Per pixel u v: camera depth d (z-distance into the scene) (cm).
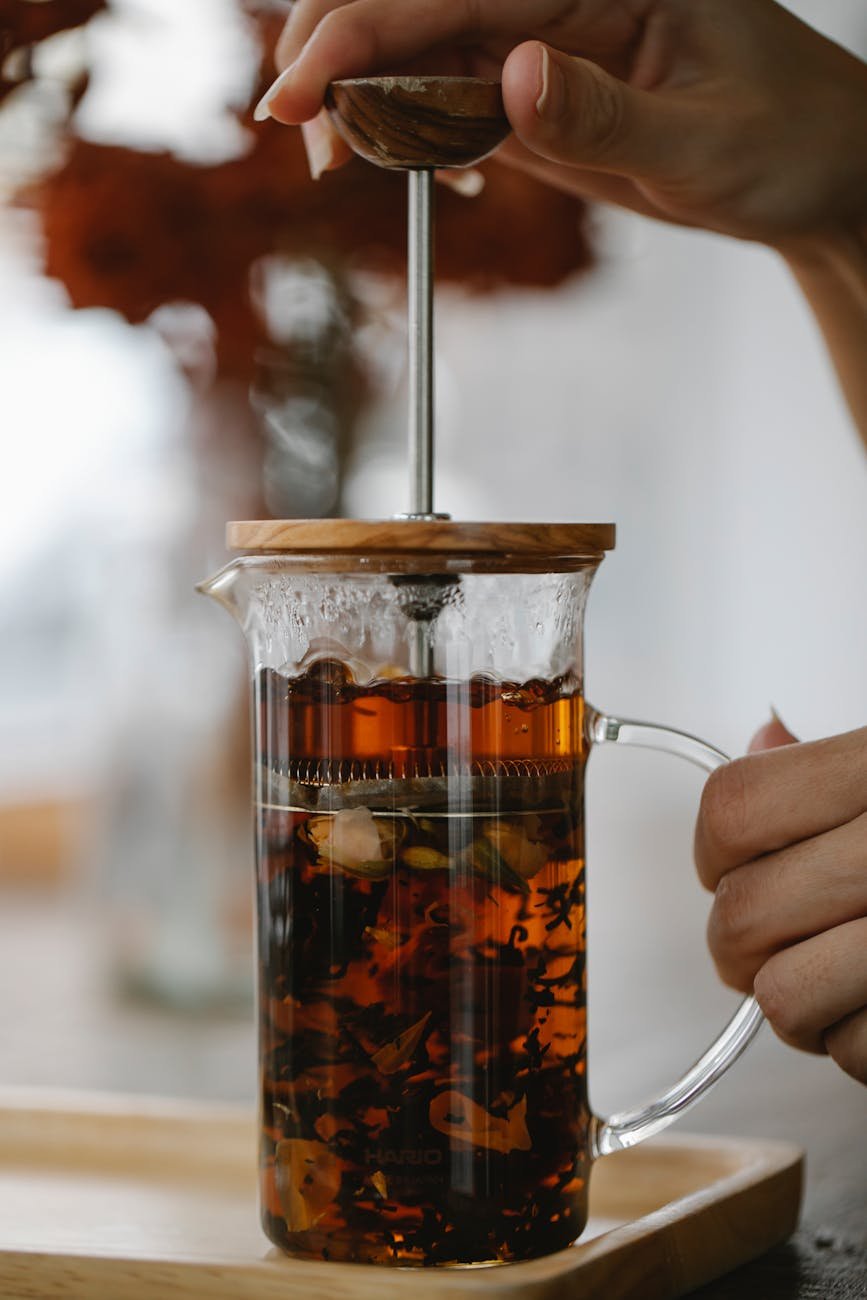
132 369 204
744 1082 81
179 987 99
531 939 59
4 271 113
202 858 99
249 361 106
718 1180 67
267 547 58
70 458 235
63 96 100
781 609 300
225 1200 69
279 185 101
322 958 59
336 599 58
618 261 123
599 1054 85
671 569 307
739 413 301
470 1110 59
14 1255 61
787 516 299
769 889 63
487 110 62
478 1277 58
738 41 70
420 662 58
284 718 59
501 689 59
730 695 305
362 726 58
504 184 108
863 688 294
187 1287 60
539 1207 59
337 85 62
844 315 77
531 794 59
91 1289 60
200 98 102
